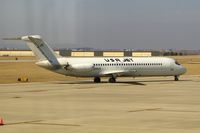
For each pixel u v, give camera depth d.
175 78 115.06
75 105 56.50
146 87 90.56
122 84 100.50
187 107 53.53
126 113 47.66
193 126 37.88
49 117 44.53
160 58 110.56
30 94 74.38
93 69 104.75
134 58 108.38
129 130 35.69
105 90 82.69
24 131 35.53
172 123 39.75
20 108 53.31
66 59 103.38
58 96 70.19
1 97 68.75
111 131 35.25
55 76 137.75
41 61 102.75
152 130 35.69
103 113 47.75
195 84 100.00
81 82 110.44
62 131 35.41
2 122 39.75
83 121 41.41
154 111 49.47
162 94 73.38
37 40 102.19
